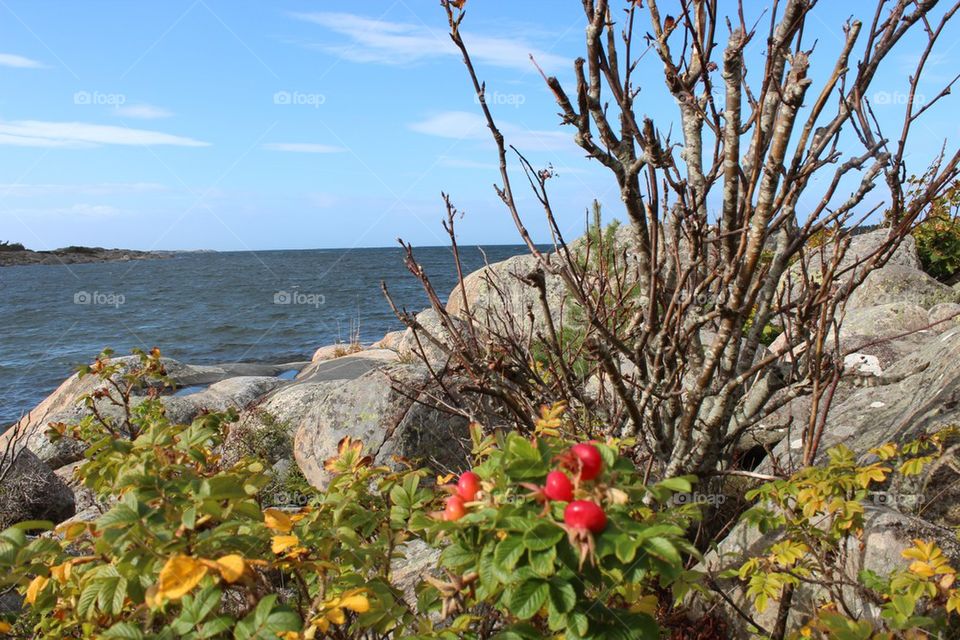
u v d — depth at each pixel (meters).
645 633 1.99
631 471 2.15
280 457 7.58
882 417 4.24
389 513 2.71
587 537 1.74
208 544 2.03
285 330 32.38
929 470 3.37
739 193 3.06
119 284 71.56
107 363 5.07
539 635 2.06
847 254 9.65
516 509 1.91
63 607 2.47
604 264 3.93
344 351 17.42
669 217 3.07
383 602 2.33
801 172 2.54
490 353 3.71
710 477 3.69
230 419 4.18
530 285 3.29
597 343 3.00
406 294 48.31
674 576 1.96
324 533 2.46
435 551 3.77
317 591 2.64
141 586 2.08
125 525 1.99
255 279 72.31
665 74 2.78
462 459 6.16
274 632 1.88
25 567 2.38
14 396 21.28
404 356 9.73
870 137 2.74
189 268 106.38
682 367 3.18
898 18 2.58
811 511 2.63
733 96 2.66
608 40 2.87
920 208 2.80
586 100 2.73
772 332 8.51
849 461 2.80
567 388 3.75
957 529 3.04
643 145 2.74
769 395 3.43
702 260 3.34
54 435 4.75
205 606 1.91
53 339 33.19
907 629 2.55
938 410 3.76
